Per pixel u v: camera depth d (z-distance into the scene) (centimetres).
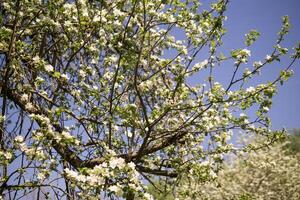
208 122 605
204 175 609
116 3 586
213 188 1608
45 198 477
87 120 551
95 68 644
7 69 514
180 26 587
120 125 582
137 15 616
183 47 589
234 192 1606
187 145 645
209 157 632
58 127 556
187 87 635
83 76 597
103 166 429
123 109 549
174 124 619
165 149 664
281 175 1794
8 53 502
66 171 421
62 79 526
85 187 422
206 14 570
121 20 579
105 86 612
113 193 418
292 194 1775
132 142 609
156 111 592
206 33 590
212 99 529
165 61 594
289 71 509
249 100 542
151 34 635
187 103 605
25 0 536
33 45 603
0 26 526
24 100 542
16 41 549
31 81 560
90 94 569
